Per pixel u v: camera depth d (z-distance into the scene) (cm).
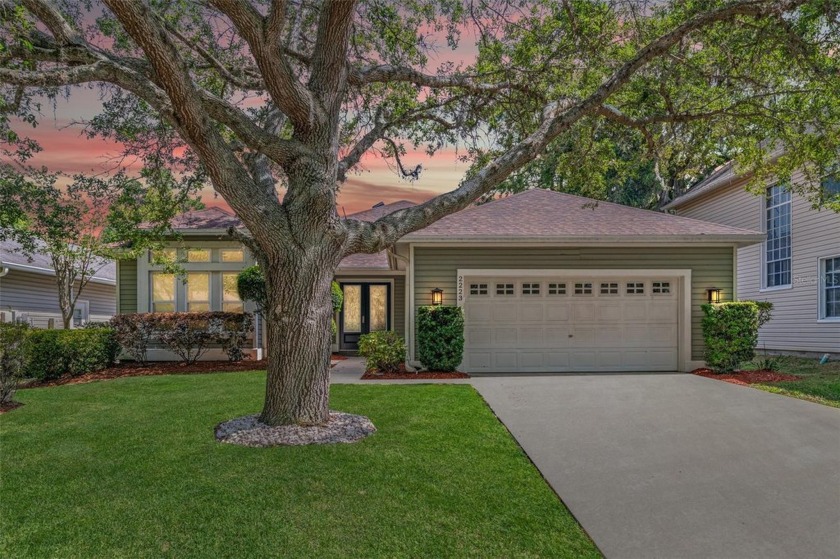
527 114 889
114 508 371
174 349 1164
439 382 923
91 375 1045
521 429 595
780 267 1394
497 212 1197
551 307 1099
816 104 797
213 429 575
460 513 372
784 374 1002
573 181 961
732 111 822
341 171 723
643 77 828
